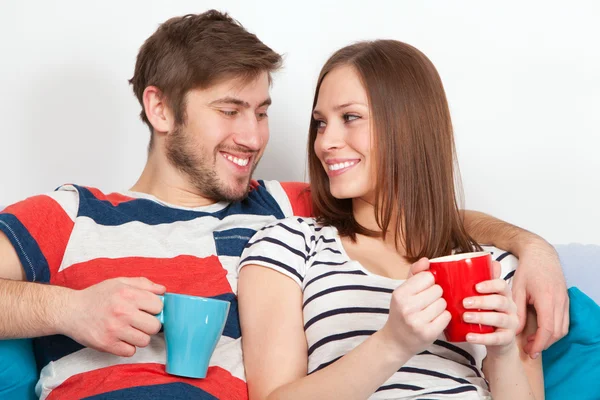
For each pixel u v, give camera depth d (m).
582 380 1.45
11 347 1.32
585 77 2.11
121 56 2.05
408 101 1.51
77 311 1.25
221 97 1.58
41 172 2.04
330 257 1.50
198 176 1.61
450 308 1.16
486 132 2.13
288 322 1.40
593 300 1.59
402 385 1.32
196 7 2.08
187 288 1.43
